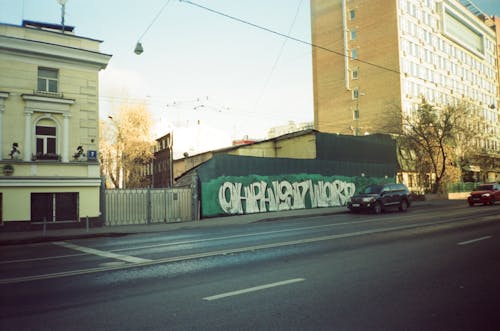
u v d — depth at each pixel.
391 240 10.51
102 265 8.52
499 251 8.48
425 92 56.72
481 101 72.81
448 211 21.61
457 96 64.62
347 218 19.75
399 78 51.91
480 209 22.14
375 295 5.42
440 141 40.12
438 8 61.88
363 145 36.22
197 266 7.89
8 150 18.70
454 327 4.23
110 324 4.54
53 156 19.69
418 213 21.19
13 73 19.05
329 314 4.69
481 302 5.05
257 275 6.82
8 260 10.18
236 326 4.36
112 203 21.16
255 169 25.98
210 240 12.38
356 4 56.88
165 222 22.25
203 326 4.38
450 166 43.97
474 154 48.59
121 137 40.75
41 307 5.33
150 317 4.74
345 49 57.59
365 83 55.38
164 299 5.51
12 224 18.47
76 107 20.59
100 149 40.62
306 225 16.44
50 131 20.06
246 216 23.48
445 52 63.00
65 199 20.06
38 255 11.01
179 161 50.12
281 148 35.84
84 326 4.50
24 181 18.77
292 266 7.48
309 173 29.31
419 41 56.56
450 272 6.68
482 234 11.18
